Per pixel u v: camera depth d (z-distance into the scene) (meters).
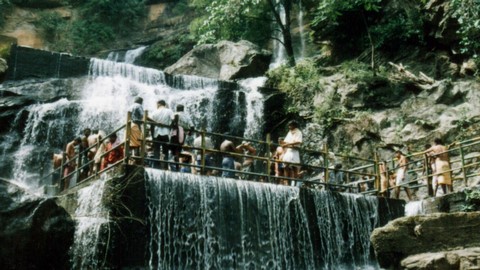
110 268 9.00
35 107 16.48
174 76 20.64
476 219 9.93
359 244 12.51
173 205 10.10
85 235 9.13
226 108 19.61
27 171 15.57
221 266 10.38
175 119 11.02
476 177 16.47
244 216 10.94
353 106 20.22
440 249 9.85
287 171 12.65
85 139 13.09
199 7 30.08
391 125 19.20
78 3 34.38
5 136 15.83
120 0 34.66
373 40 23.09
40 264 8.64
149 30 35.25
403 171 15.02
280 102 21.11
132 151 11.40
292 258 11.36
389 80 20.52
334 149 19.61
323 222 12.05
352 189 16.19
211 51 24.41
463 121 17.86
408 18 22.08
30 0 32.81
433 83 19.81
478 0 17.98
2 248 8.27
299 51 29.91
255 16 27.23
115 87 18.28
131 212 9.53
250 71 23.64
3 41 18.41
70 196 10.56
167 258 9.79
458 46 20.20
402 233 10.10
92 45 32.75
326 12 23.48
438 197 13.08
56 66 18.80
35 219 8.62
